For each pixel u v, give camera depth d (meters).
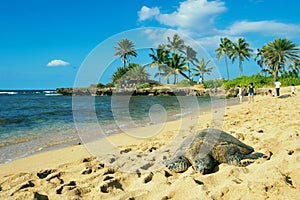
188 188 3.58
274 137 5.98
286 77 37.97
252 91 18.97
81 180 4.38
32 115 16.25
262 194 3.17
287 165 3.97
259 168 4.03
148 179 4.36
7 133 9.81
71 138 8.66
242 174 3.95
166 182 3.96
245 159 4.59
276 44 37.03
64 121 13.11
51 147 7.45
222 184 3.61
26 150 7.13
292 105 13.09
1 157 6.39
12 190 3.98
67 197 3.69
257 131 7.04
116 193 3.83
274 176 3.55
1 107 22.64
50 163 5.79
